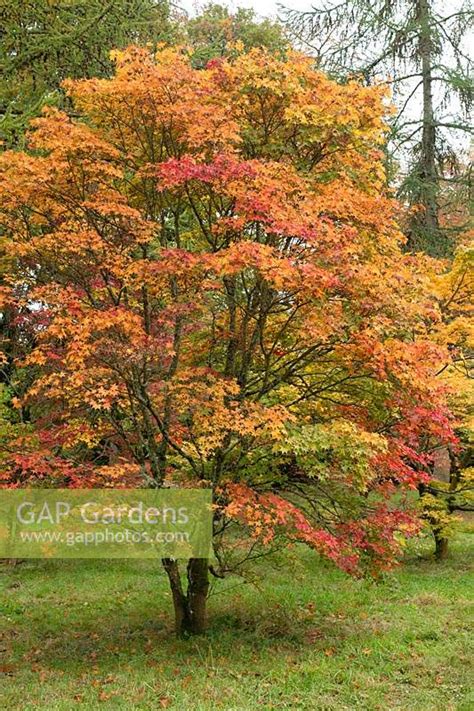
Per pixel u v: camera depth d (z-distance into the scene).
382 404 7.79
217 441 6.92
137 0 11.04
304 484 8.07
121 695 6.26
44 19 10.41
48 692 6.39
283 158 7.64
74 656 7.56
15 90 10.39
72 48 10.45
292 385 8.37
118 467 6.92
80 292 7.36
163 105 6.91
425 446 11.81
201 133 6.73
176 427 7.48
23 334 9.80
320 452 7.07
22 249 6.96
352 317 6.94
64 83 7.19
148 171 7.40
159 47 7.52
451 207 19.19
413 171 17.36
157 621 8.94
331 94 7.29
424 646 7.60
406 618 8.75
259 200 6.42
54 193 7.10
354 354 7.28
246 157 7.72
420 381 6.95
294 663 7.12
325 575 11.27
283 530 7.42
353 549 7.28
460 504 12.67
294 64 7.39
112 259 7.10
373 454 6.80
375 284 6.75
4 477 7.34
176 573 8.10
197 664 7.12
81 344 6.34
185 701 6.07
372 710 5.90
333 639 7.89
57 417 8.39
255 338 7.86
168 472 7.98
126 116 7.35
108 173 7.01
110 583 11.09
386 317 7.09
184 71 6.97
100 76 10.82
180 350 8.11
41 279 7.70
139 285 6.93
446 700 6.12
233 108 7.36
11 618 9.20
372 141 7.73
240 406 7.35
